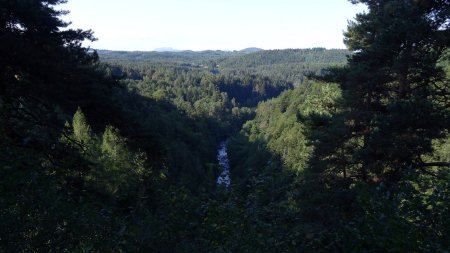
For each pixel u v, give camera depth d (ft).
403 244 14.35
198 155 208.64
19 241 13.10
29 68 30.25
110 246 15.80
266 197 20.95
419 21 40.32
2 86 29.60
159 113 236.22
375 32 50.42
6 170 13.70
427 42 40.78
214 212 19.30
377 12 49.44
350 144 53.01
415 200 15.16
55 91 30.55
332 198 42.47
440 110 40.29
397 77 45.01
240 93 580.30
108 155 74.08
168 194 20.22
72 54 33.35
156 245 17.57
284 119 266.57
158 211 19.43
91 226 15.55
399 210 15.10
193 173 152.35
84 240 15.19
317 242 18.26
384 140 39.73
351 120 50.26
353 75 46.24
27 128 19.45
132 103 216.54
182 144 183.83
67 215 14.60
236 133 386.52
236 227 18.84
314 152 55.11
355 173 53.26
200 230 18.98
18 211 13.25
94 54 35.65
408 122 39.22
